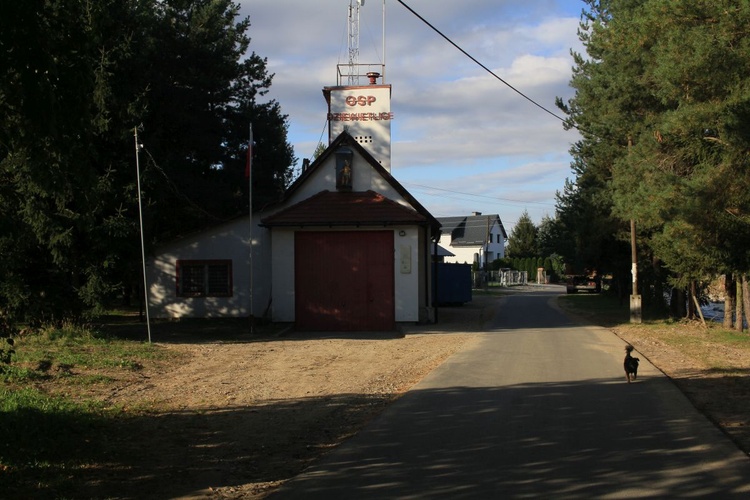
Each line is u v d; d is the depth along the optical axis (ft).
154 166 68.69
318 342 62.54
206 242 84.74
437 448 25.07
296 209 76.59
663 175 56.80
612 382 38.55
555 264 297.53
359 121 110.93
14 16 18.25
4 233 22.99
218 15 105.60
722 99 44.42
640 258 95.86
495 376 40.96
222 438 27.43
